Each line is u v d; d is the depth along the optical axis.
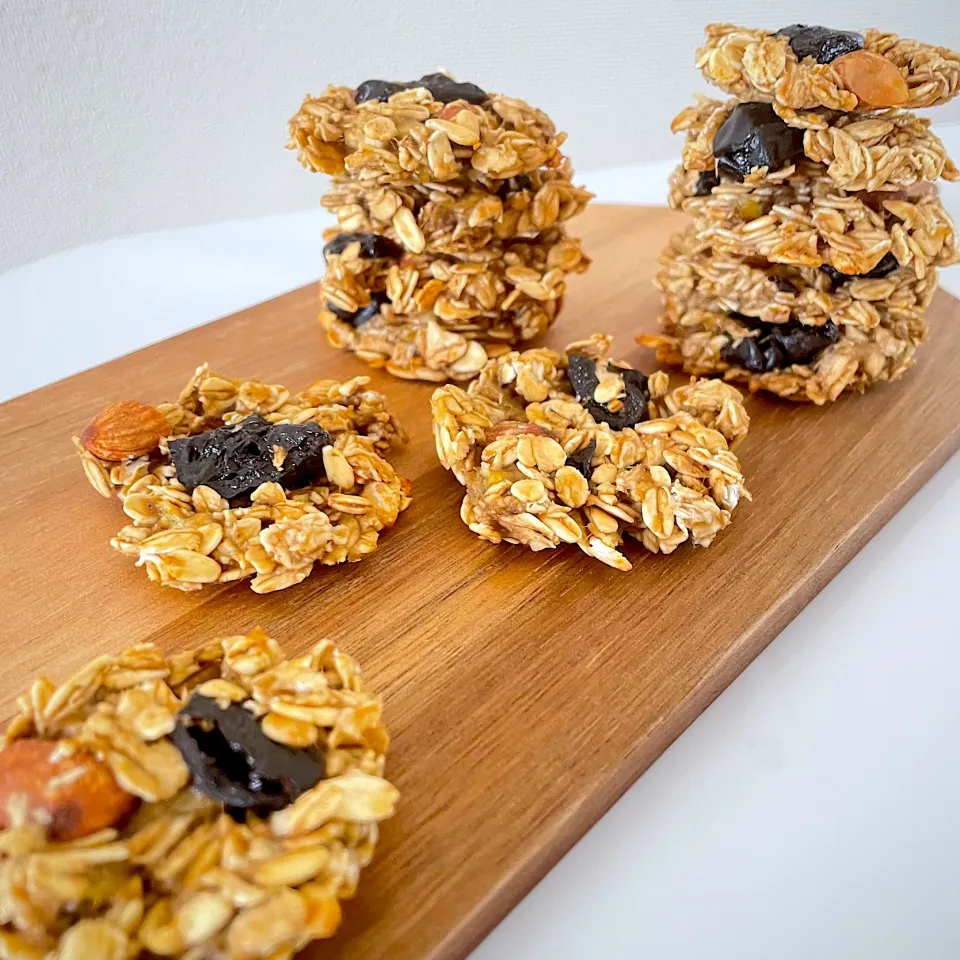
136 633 0.23
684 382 0.31
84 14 0.42
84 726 0.17
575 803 0.19
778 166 0.28
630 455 0.25
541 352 0.28
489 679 0.22
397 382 0.31
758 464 0.27
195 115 0.46
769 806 0.20
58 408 0.30
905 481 0.27
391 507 0.25
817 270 0.29
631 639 0.22
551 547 0.24
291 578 0.23
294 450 0.25
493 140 0.29
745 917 0.18
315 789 0.17
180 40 0.44
